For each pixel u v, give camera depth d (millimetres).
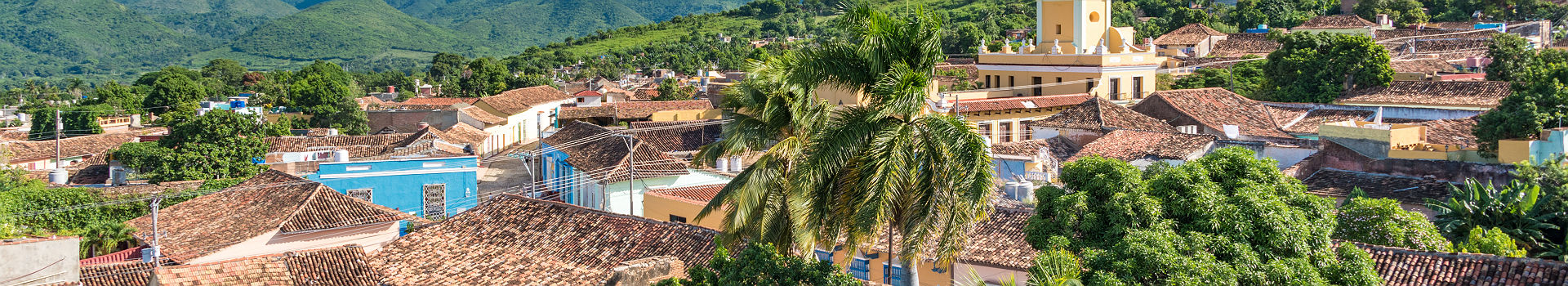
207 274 27469
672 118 72312
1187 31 98875
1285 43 62375
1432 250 23547
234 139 59094
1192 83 70312
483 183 59969
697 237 28938
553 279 27625
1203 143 40156
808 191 21344
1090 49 63406
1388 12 110750
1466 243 26734
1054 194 21797
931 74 21922
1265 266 18297
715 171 45156
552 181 55062
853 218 21359
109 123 97562
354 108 87500
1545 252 28297
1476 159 36250
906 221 21984
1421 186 33938
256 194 38750
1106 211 20609
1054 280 18469
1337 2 126062
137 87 141625
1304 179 36594
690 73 167000
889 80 20812
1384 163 35469
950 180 21297
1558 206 28922
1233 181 21203
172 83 123625
